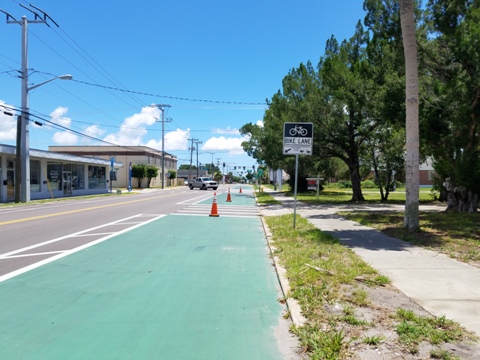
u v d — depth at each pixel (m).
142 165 64.25
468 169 13.67
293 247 8.59
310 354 3.66
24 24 25.28
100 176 44.78
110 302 5.13
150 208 20.33
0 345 3.83
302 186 46.62
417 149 10.62
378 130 24.11
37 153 29.75
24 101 25.80
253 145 43.03
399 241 9.41
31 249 8.74
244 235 11.15
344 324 4.27
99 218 15.29
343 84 21.33
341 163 49.50
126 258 7.84
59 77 25.75
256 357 3.63
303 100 23.22
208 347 3.82
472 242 9.07
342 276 6.02
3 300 5.19
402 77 15.33
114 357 3.59
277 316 4.68
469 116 12.63
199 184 56.56
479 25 12.37
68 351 3.71
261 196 33.25
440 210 17.92
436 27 14.32
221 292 5.62
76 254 8.20
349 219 14.40
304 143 11.10
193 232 11.58
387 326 4.19
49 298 5.28
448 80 14.28
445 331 4.01
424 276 6.17
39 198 31.92
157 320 4.51
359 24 25.12
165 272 6.73
